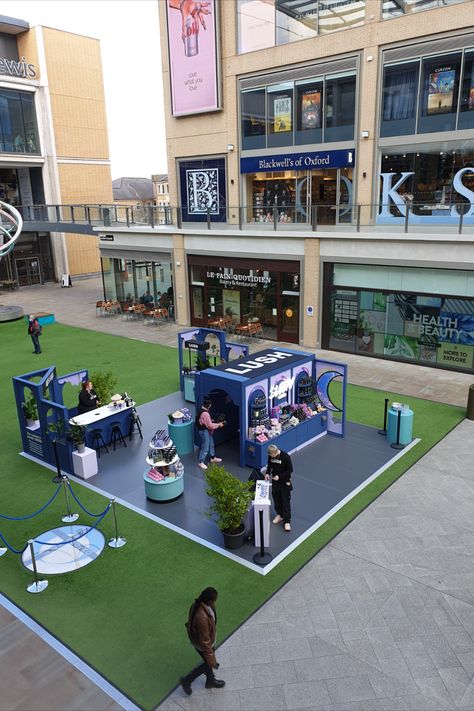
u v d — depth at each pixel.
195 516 10.78
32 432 13.42
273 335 24.23
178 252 26.55
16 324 28.73
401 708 6.62
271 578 8.90
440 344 19.41
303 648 7.52
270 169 25.33
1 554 9.74
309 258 21.69
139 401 17.16
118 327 27.56
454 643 7.56
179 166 29.00
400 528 10.21
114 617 8.15
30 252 41.53
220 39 25.22
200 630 6.55
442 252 18.23
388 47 20.73
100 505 11.27
